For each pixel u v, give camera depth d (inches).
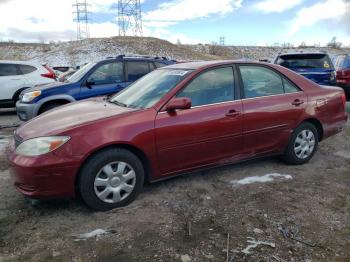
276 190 164.7
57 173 133.7
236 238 124.4
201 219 137.9
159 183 173.0
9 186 171.0
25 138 141.3
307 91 197.0
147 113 150.3
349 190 165.2
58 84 302.4
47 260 113.0
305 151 198.8
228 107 167.8
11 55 2310.5
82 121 144.3
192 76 164.1
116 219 138.3
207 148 163.6
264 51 3009.4
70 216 140.9
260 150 181.9
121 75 313.4
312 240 123.3
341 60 442.0
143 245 120.6
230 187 168.2
